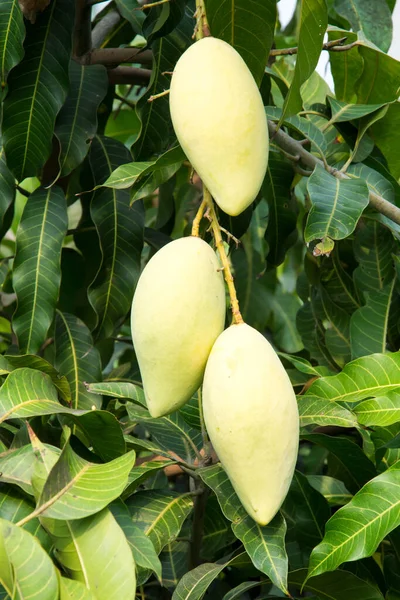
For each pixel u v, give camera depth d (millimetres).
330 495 1729
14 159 1741
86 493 1330
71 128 1770
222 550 1780
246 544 1405
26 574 1260
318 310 1968
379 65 1732
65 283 2006
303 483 1633
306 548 1631
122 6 1867
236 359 1318
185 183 2299
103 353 2035
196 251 1367
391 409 1527
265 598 1553
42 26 1734
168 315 1338
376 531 1429
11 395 1433
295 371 1988
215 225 1393
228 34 1498
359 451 1600
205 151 1353
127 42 2074
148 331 1344
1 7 1681
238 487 1317
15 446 1534
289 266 2711
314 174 1576
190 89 1360
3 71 1687
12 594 1256
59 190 1796
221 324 1364
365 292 1809
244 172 1354
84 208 1954
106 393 1613
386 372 1564
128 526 1401
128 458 1371
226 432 1304
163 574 1700
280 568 1385
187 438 1653
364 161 1773
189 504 1543
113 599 1292
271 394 1309
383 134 1748
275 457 1306
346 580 1485
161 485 1796
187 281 1347
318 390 1576
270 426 1302
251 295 2389
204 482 1490
